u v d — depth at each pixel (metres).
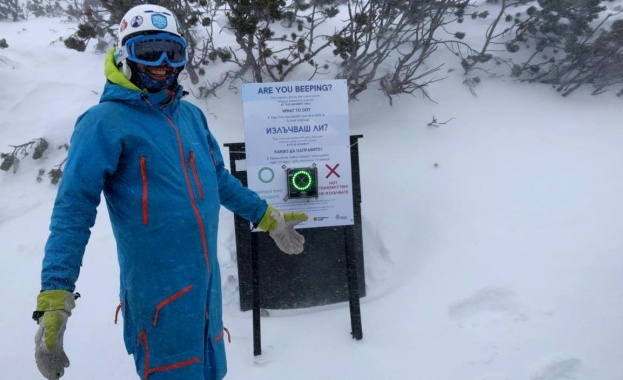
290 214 2.44
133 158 1.73
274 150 2.97
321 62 5.58
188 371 1.88
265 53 4.62
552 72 5.75
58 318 1.55
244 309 3.52
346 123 2.99
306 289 3.55
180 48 1.82
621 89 5.60
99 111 1.71
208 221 1.89
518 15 6.07
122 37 1.77
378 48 5.00
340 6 7.02
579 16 5.56
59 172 4.71
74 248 1.61
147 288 1.81
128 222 1.76
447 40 5.89
